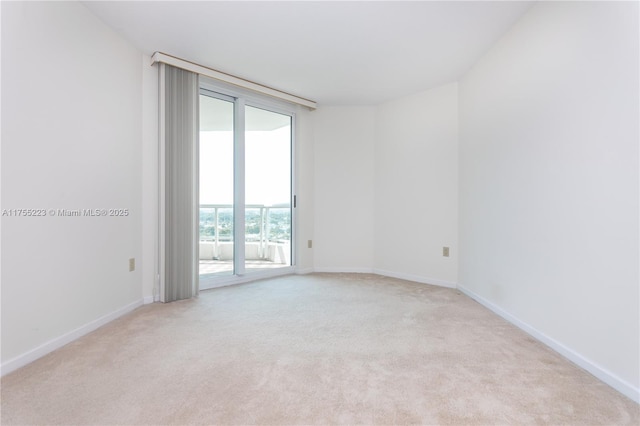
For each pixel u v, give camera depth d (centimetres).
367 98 391
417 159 372
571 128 177
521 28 225
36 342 176
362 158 417
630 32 141
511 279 237
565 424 123
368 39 255
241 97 349
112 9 214
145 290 277
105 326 224
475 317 247
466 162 315
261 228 395
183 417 125
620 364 146
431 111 359
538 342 200
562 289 184
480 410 131
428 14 221
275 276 392
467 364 171
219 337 206
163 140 278
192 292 299
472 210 303
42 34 179
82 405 132
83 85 210
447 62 294
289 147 411
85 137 212
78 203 206
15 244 166
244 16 223
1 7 158
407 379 155
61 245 193
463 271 322
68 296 198
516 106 231
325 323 233
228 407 132
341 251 421
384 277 391
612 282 151
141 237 272
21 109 168
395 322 236
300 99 388
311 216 420
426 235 363
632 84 140
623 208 145
